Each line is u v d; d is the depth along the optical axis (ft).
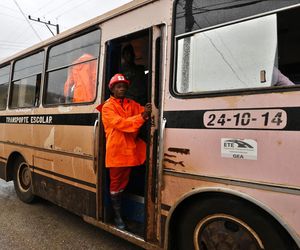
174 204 8.44
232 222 7.57
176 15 8.86
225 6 7.89
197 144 7.98
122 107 10.42
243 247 7.39
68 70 13.43
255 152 6.96
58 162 13.42
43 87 14.96
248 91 7.21
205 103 7.89
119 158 10.10
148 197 9.18
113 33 10.91
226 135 7.45
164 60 8.96
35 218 14.60
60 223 13.96
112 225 10.80
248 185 7.04
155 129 9.14
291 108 6.50
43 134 14.60
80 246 11.65
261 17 7.28
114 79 10.32
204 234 8.16
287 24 6.91
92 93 11.76
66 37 13.52
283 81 6.81
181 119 8.38
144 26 9.70
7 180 18.04
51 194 14.01
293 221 6.40
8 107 18.21
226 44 7.81
